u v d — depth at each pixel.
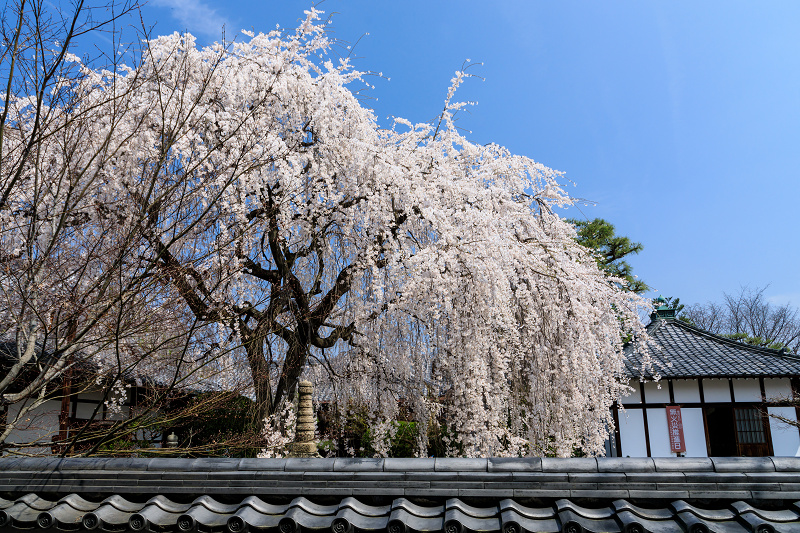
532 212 8.23
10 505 3.12
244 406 8.26
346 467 3.09
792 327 28.02
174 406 7.59
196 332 6.57
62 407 8.10
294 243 7.41
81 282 5.86
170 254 6.14
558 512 2.83
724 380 13.57
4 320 5.34
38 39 4.70
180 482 3.12
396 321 7.32
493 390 6.98
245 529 2.84
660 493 2.85
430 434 7.84
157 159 6.30
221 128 6.96
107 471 3.21
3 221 5.96
